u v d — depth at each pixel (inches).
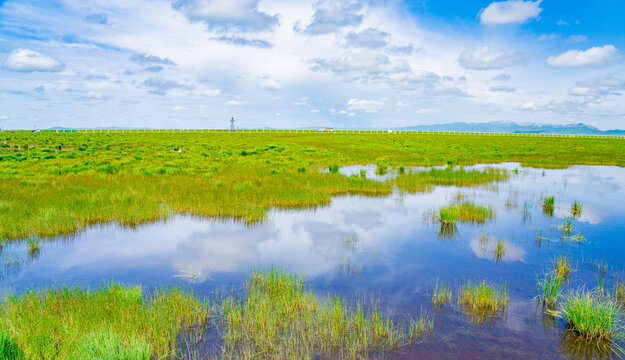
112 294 241.6
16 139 2336.4
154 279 289.6
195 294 259.9
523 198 636.7
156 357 184.7
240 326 215.6
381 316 228.8
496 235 416.8
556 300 248.8
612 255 345.1
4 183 657.0
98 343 173.2
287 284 276.8
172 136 3341.5
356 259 339.6
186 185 666.8
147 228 442.6
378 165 1108.5
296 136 3713.1
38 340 185.5
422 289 272.2
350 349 193.2
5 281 284.0
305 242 391.5
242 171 898.1
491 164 1291.8
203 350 192.5
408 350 192.7
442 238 405.4
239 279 290.2
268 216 508.4
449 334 208.5
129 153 1501.0
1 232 391.5
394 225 460.8
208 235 415.8
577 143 2906.0
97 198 537.0
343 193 683.4
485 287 256.8
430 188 728.3
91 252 355.6
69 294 245.6
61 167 909.2
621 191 708.7
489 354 189.5
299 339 203.5
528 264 323.0
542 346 197.0
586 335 204.2
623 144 2847.0
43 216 435.5
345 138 3309.5
